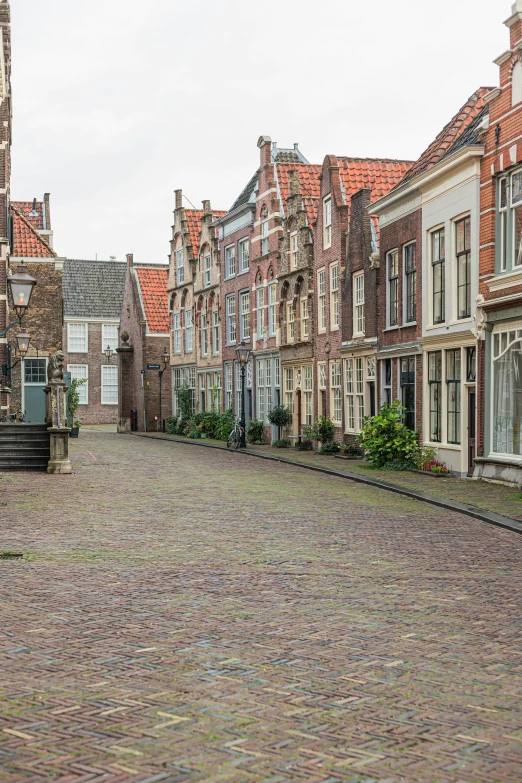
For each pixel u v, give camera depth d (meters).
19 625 7.64
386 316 26.58
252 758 4.82
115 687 6.00
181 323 51.59
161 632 7.45
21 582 9.47
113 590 9.11
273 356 38.03
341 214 30.58
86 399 66.06
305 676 6.28
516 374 19.16
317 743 5.05
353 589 9.22
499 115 19.73
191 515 14.94
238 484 20.38
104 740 5.06
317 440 31.66
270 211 38.12
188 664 6.54
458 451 21.84
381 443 23.88
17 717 5.41
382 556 11.15
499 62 19.66
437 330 22.75
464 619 7.97
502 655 6.84
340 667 6.50
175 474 23.03
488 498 16.84
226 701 5.74
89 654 6.79
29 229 40.34
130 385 55.81
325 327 32.53
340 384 31.11
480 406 20.55
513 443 19.33
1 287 31.08
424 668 6.49
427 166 23.69
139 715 5.46
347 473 22.53
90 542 12.09
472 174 20.75
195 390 49.53
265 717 5.45
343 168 32.00
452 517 14.81
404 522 14.21
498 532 13.18
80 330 66.06
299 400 35.53
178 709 5.57
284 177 38.62
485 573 10.08
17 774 4.59
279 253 37.12
